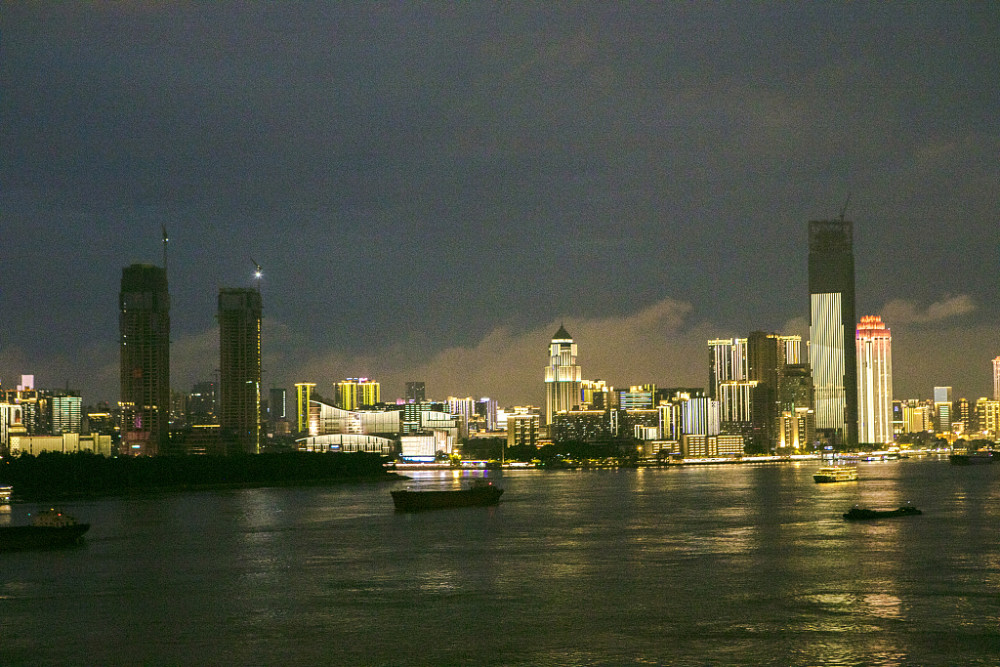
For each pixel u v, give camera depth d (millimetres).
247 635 152125
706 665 134000
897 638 146000
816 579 193375
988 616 159500
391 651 142375
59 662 138875
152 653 142500
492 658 138625
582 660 137250
